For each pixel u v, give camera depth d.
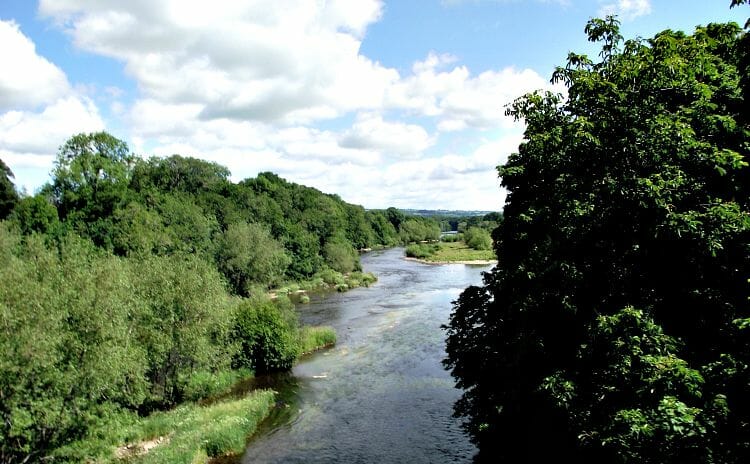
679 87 10.23
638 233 10.56
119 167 67.38
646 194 9.75
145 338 25.75
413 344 40.41
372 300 62.91
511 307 16.27
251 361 33.84
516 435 16.25
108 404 21.11
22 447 17.72
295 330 39.38
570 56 11.73
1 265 22.27
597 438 9.57
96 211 62.53
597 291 11.59
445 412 26.58
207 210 84.19
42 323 17.73
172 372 28.17
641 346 9.69
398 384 31.19
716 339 9.96
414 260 123.12
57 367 18.77
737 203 10.33
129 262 29.84
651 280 10.79
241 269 70.50
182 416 24.88
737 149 10.65
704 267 10.19
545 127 13.02
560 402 11.13
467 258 119.25
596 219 11.10
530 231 18.84
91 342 19.66
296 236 89.69
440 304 58.16
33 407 17.67
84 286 20.34
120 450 21.53
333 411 27.02
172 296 27.16
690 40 10.44
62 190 63.84
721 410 7.64
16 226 51.72
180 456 20.23
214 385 29.81
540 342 13.31
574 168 11.93
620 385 9.91
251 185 115.06
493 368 18.22
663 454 7.82
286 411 27.14
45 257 21.97
